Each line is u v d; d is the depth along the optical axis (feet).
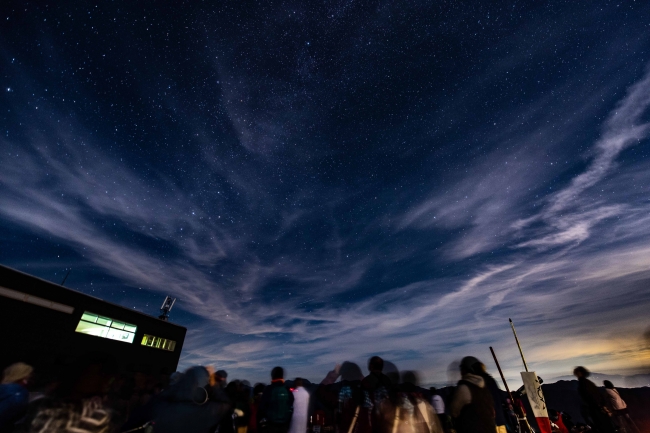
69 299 49.44
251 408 17.56
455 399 11.58
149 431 6.98
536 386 21.17
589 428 23.86
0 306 40.73
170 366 66.74
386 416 10.53
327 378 14.46
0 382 8.88
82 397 6.11
